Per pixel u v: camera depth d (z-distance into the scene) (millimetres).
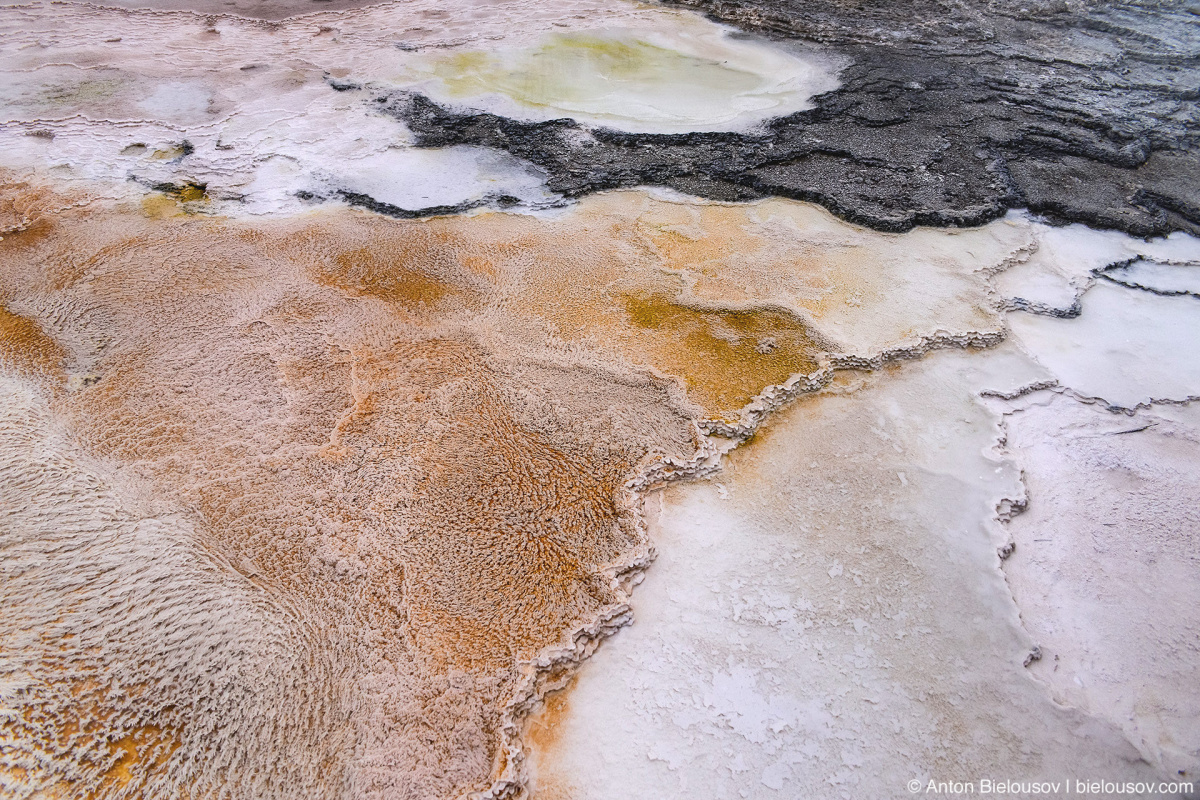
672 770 3818
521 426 5461
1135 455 5504
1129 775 3861
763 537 4887
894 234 7516
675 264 7090
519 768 3770
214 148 8656
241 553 4621
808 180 8203
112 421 5402
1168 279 7172
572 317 6461
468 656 4160
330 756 3760
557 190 8094
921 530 4957
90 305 6422
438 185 8156
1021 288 7004
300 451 5234
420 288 6758
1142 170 8625
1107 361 6277
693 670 4215
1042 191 8180
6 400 5512
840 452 5445
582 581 4539
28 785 3629
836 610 4508
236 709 3922
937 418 5727
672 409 5621
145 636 4195
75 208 7617
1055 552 4891
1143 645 4410
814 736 3965
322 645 4191
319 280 6824
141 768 3713
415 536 4738
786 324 6414
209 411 5500
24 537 4637
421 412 5559
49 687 3971
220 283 6723
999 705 4117
